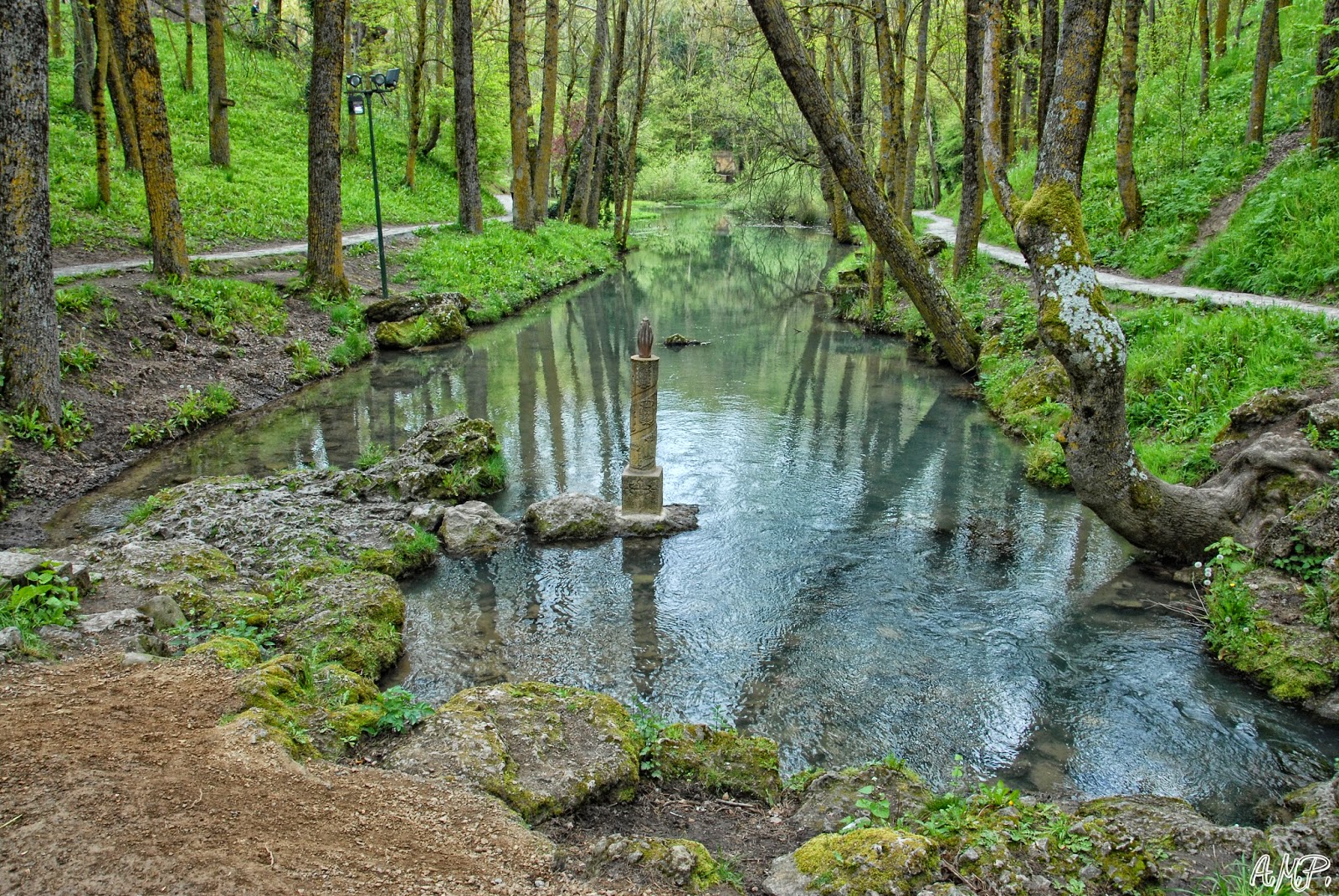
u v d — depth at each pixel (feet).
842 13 75.46
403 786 12.96
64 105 82.74
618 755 14.93
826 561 27.89
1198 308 39.88
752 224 171.12
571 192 148.46
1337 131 48.93
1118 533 25.96
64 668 15.20
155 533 26.32
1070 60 22.90
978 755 18.06
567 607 24.61
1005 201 26.99
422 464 32.53
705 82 147.54
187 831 10.69
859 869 11.36
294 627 20.68
